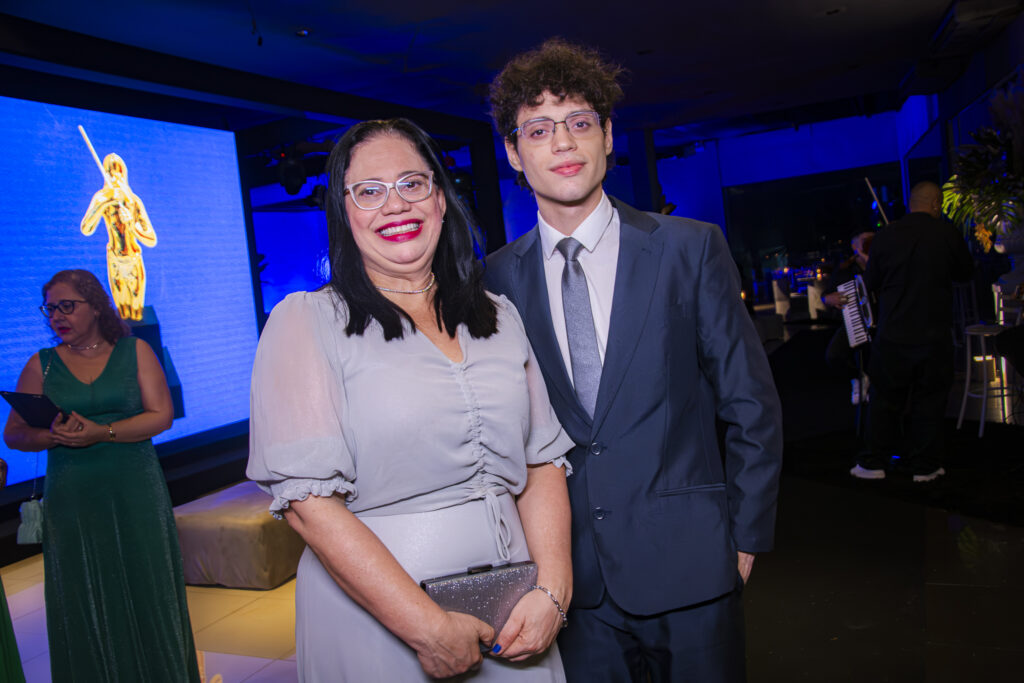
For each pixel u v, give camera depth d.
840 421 5.84
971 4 6.55
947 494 3.89
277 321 1.24
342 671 1.21
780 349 10.60
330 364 1.22
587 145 1.49
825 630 2.66
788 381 7.93
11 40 4.73
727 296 1.54
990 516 3.53
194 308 6.43
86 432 2.27
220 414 6.61
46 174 5.39
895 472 4.35
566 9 6.43
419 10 6.05
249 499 3.94
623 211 1.61
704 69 9.15
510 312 1.51
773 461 1.49
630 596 1.50
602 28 7.09
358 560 1.13
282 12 5.75
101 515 2.27
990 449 4.55
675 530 1.50
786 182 14.49
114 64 5.32
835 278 5.04
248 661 2.90
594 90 1.49
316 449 1.15
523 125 1.51
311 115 7.24
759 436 1.49
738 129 13.88
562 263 1.60
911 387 4.22
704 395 1.58
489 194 9.46
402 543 1.23
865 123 13.80
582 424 1.54
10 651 1.50
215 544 3.69
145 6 5.36
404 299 1.32
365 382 1.22
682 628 1.51
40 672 3.00
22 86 6.27
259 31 6.12
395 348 1.25
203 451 6.35
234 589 3.70
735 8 6.96
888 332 4.11
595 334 1.56
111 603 2.28
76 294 2.38
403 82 8.25
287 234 13.23
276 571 3.70
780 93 11.10
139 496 2.34
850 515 3.80
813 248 14.48
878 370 4.21
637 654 1.62
